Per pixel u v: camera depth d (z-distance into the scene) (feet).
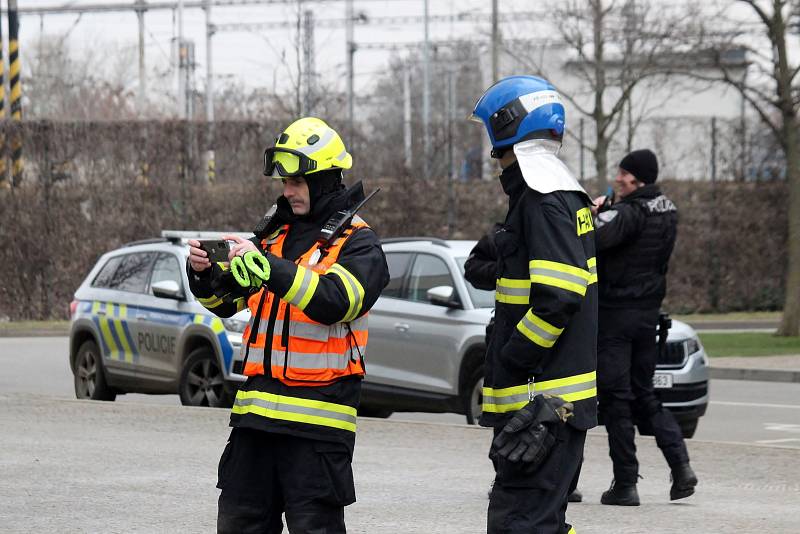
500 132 22.81
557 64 157.07
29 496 35.24
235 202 122.93
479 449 44.29
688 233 131.75
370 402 54.70
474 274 32.78
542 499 22.02
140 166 121.80
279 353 21.44
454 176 126.93
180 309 57.31
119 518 32.40
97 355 61.98
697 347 52.70
